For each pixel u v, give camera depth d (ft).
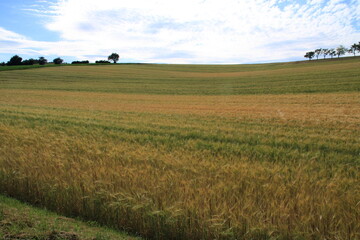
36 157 17.71
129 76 188.24
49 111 54.44
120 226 12.19
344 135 29.32
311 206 10.75
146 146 23.54
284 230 9.91
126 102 77.51
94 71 219.41
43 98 86.94
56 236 10.53
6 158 17.56
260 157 19.85
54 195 14.06
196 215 11.00
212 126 36.47
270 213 10.66
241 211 10.66
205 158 18.81
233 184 13.10
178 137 29.04
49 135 26.78
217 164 16.76
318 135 29.12
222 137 28.40
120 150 20.57
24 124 36.96
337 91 82.38
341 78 111.86
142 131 32.71
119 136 28.58
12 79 156.66
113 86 133.59
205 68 284.00
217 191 12.44
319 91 85.81
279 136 29.12
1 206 13.32
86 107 64.44
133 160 17.78
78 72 206.69
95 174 14.84
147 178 13.94
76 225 11.96
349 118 41.39
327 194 11.76
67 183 14.06
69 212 13.61
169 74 207.92
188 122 40.68
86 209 13.17
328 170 16.34
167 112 54.49
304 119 41.68
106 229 11.93
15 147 20.34
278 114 48.29
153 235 11.59
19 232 10.72
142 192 12.53
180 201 11.41
